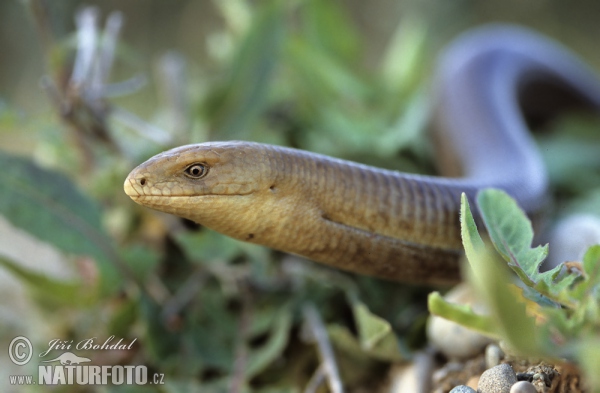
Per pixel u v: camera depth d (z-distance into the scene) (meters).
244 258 0.49
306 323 0.46
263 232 0.40
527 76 0.73
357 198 0.41
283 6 0.54
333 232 0.41
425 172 0.58
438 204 0.42
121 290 0.48
